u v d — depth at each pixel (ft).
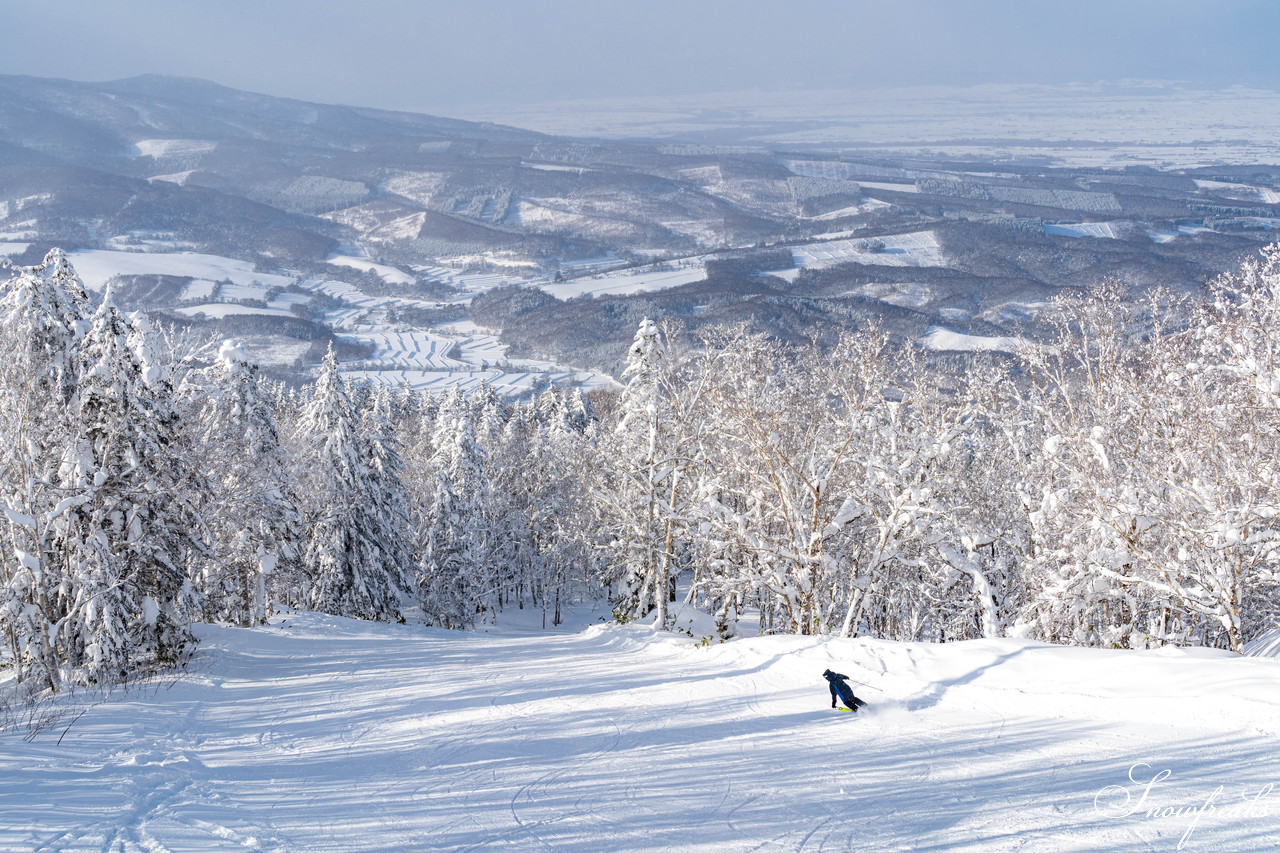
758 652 61.82
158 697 57.88
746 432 78.54
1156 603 65.10
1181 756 33.37
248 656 78.43
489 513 164.76
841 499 82.38
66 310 68.28
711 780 35.60
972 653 50.88
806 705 47.52
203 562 88.22
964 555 70.59
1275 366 57.82
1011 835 27.76
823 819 30.48
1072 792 31.01
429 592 149.48
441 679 65.26
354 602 128.06
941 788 32.78
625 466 97.71
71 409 66.90
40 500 66.64
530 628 175.01
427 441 234.99
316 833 29.94
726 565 82.84
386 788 35.88
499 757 40.70
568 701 53.11
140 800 32.81
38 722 47.88
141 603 69.46
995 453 86.79
